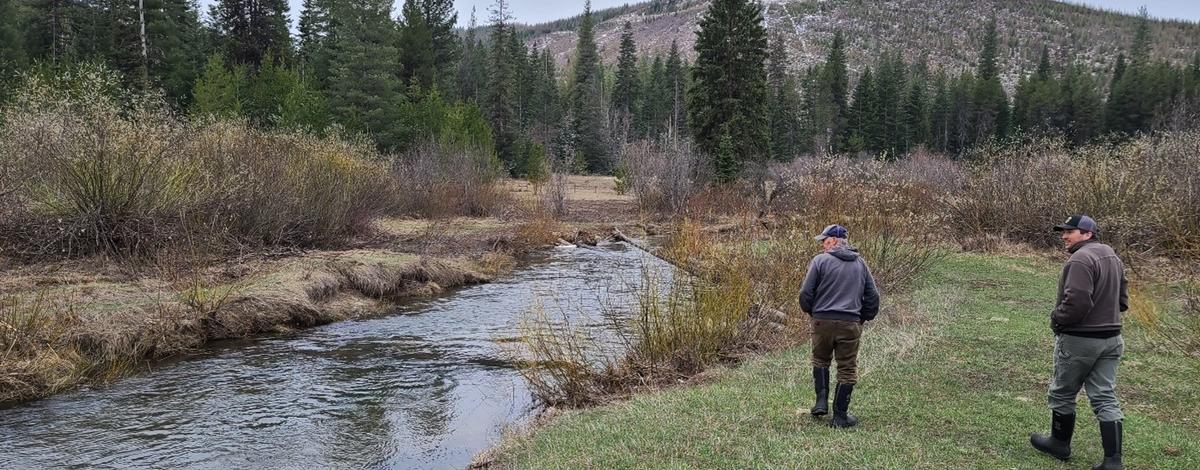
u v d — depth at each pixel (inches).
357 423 308.0
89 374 365.1
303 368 390.6
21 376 335.6
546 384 336.8
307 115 1349.7
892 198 662.5
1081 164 715.4
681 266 449.4
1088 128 2733.8
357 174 834.8
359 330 482.6
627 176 1611.7
